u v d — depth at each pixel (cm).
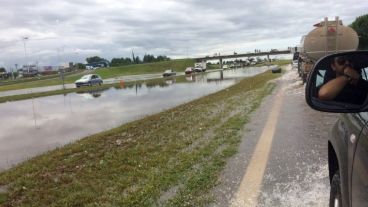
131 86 4981
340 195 352
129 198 618
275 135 1027
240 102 1942
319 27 2194
